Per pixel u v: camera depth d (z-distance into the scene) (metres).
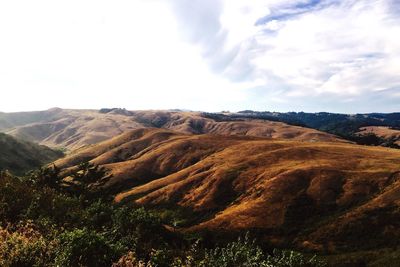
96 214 23.98
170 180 112.12
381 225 65.25
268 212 77.88
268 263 18.03
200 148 141.25
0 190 20.58
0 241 12.44
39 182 42.81
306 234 68.31
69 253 12.44
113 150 163.75
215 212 85.81
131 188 119.31
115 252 13.72
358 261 56.41
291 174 90.12
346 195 78.06
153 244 22.28
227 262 17.59
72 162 158.62
